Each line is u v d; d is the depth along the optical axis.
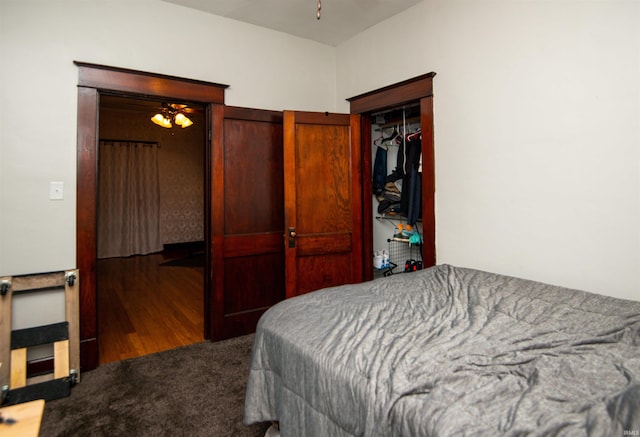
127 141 6.78
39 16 2.30
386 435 1.00
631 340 1.27
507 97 2.25
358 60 3.42
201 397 2.09
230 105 3.07
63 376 2.20
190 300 4.11
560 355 1.18
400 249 3.88
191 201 7.56
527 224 2.17
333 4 2.84
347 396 1.14
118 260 6.48
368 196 3.47
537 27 2.09
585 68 1.90
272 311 1.71
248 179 3.11
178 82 2.79
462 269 2.18
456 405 0.94
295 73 3.45
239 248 3.05
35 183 2.29
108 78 2.51
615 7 1.79
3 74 2.20
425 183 2.76
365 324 1.47
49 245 2.34
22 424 1.01
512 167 2.24
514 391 0.99
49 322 2.33
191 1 2.77
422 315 1.58
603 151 1.85
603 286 1.87
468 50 2.46
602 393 0.95
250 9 2.91
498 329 1.41
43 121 2.31
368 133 3.46
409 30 2.90
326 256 3.22
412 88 2.86
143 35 2.66
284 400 1.42
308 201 3.15
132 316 3.56
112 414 1.92
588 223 1.92
